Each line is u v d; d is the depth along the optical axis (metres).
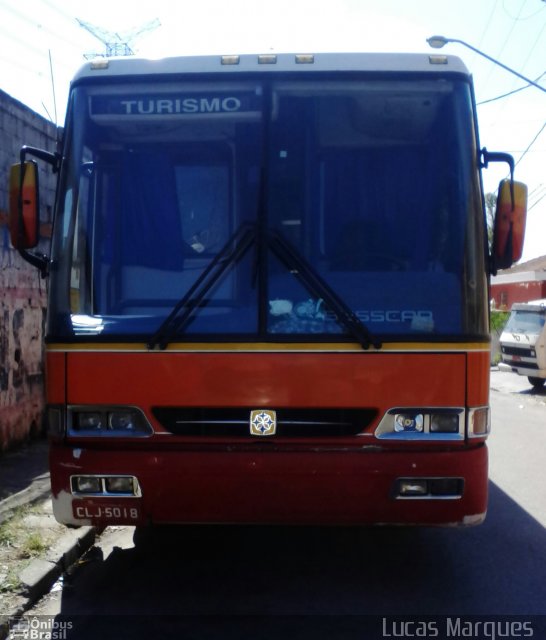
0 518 6.14
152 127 4.88
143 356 4.59
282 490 4.49
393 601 4.91
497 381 21.89
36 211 4.84
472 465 4.52
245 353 4.54
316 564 5.60
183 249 4.77
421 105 4.83
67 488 4.61
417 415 4.54
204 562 5.64
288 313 4.57
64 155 4.92
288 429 4.54
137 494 4.55
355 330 4.51
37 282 9.50
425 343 4.54
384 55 4.86
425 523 4.54
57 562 5.29
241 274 4.64
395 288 4.63
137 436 4.58
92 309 4.74
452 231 4.71
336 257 4.69
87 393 4.62
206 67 4.86
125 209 4.85
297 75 4.84
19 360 8.98
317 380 4.52
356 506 4.50
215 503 4.52
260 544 6.06
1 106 8.30
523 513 7.12
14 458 8.38
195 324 4.58
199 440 4.55
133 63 4.91
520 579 5.34
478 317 4.62
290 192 4.75
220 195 4.80
